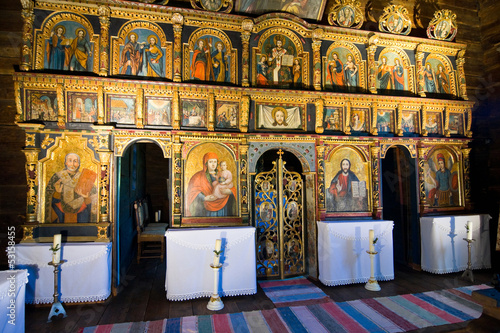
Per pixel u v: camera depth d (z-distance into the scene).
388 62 6.67
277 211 6.06
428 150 6.66
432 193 6.63
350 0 6.27
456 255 6.23
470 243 6.09
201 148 5.55
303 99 6.01
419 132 6.68
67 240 4.95
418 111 6.69
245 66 5.76
